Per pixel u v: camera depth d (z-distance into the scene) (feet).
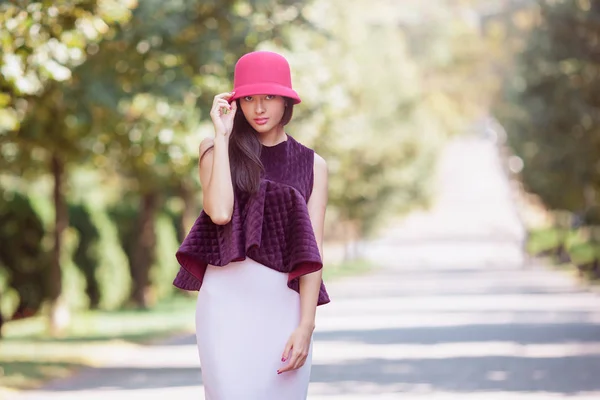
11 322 106.42
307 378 19.57
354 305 140.26
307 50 88.99
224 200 19.01
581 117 136.05
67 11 50.06
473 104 519.60
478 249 347.36
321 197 19.95
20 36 49.21
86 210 124.57
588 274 191.52
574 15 134.31
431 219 422.00
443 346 82.33
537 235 301.22
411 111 278.05
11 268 104.37
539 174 178.91
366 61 229.45
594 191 156.87
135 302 137.90
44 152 96.94
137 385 60.80
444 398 52.90
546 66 136.98
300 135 111.45
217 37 69.00
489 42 451.94
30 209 103.96
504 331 94.94
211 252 19.39
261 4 69.87
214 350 19.15
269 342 19.15
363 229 290.56
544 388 56.08
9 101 55.62
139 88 69.15
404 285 192.54
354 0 160.66
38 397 55.62
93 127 75.05
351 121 143.43
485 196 442.09
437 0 517.96
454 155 490.08
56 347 83.51
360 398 53.21
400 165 272.92
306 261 18.98
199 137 75.66
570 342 83.05
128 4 51.70
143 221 137.28
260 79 19.29
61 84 63.72
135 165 101.40
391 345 84.28
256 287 19.17
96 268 125.80
